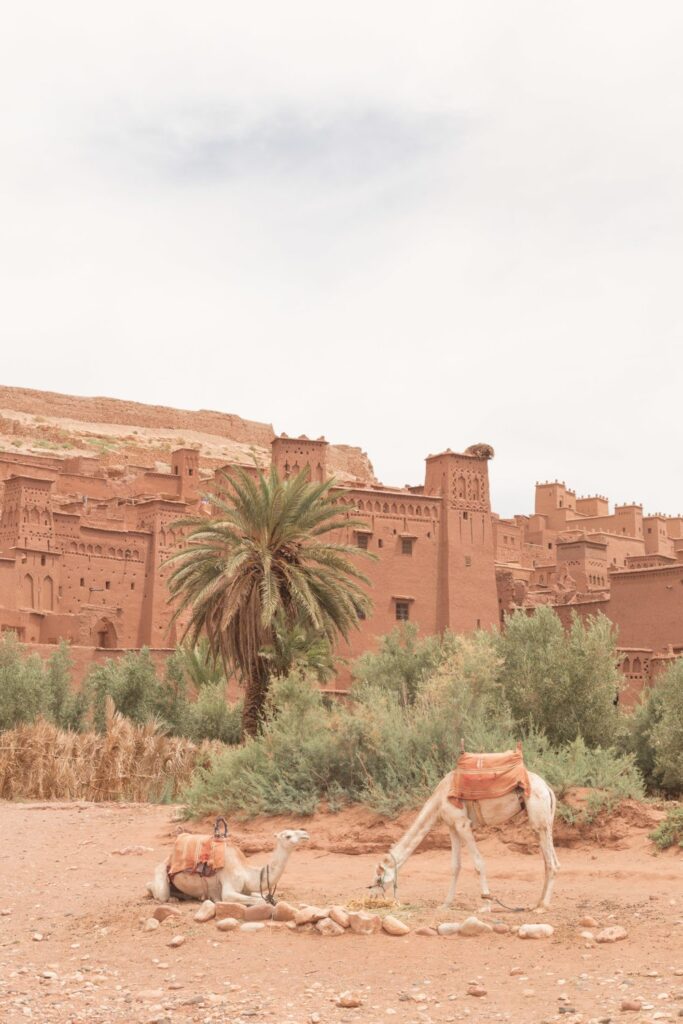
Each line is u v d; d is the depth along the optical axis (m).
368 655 31.58
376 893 11.56
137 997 8.79
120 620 61.09
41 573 58.38
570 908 11.20
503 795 11.14
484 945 9.73
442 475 56.44
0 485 74.00
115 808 23.50
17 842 18.59
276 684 21.89
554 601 64.94
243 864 11.98
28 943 10.88
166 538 63.69
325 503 29.80
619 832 15.28
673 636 48.69
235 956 9.82
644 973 8.60
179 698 38.31
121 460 105.62
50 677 37.41
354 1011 8.20
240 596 28.02
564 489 102.25
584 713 23.06
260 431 136.88
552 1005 8.02
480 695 20.98
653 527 97.62
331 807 17.92
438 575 55.09
